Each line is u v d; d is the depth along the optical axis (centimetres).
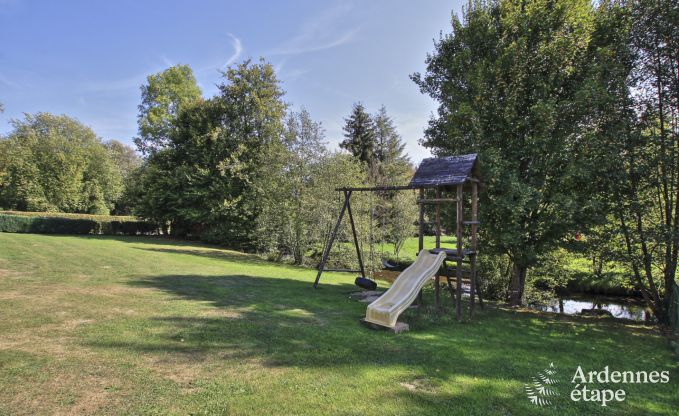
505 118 849
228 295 764
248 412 288
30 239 1611
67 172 3266
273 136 2117
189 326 517
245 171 2161
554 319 775
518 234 796
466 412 305
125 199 3534
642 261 792
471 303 721
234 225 2142
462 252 698
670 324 734
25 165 3083
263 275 1128
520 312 843
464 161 711
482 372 404
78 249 1380
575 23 820
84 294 677
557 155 792
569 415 313
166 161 2581
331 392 331
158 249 1752
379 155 3853
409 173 3375
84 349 407
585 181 785
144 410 285
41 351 393
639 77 785
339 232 1593
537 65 852
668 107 753
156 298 683
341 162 1691
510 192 773
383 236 1850
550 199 796
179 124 2498
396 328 554
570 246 843
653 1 745
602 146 758
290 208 1725
